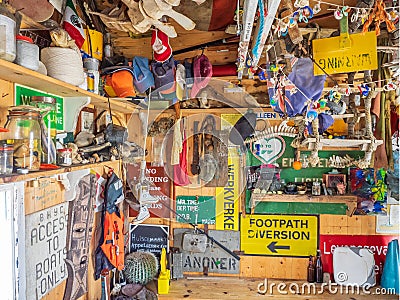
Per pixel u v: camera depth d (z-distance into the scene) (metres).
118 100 2.19
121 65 2.28
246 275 2.99
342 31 1.75
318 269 2.90
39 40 1.66
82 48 2.09
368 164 2.42
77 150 1.77
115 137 2.11
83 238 2.07
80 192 2.03
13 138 1.19
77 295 2.00
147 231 3.04
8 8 1.12
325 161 2.88
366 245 2.90
